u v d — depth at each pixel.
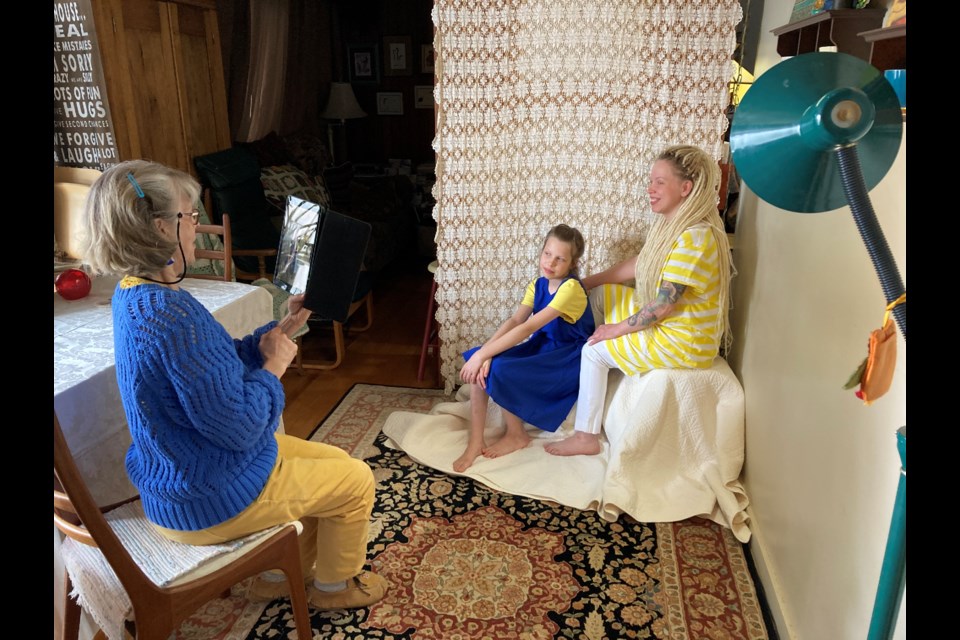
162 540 1.35
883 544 1.12
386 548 1.98
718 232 2.11
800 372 1.63
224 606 1.76
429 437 2.51
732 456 2.21
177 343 1.16
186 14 3.10
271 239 3.46
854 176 0.77
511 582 1.85
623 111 2.41
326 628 1.69
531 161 2.55
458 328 2.82
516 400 2.36
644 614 1.73
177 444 1.22
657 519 2.11
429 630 1.68
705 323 2.13
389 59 5.65
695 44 2.28
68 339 1.63
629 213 2.52
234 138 4.05
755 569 1.91
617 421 2.32
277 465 1.45
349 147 5.91
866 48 1.33
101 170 2.71
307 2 4.92
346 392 3.01
